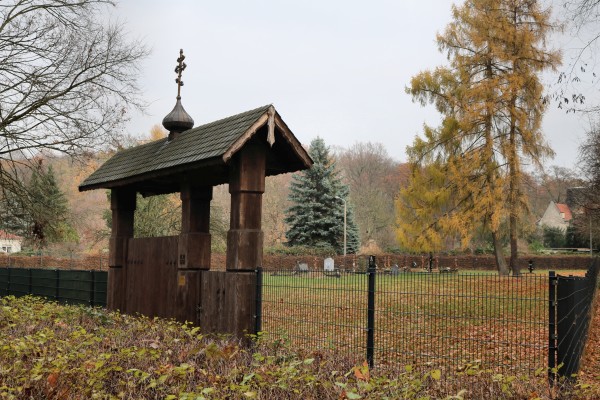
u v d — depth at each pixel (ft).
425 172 114.73
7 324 30.63
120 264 40.11
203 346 22.65
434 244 113.70
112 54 69.00
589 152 103.04
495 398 19.36
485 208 109.40
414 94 114.62
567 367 21.70
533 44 109.81
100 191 164.55
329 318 31.71
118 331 27.78
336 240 173.78
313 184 175.11
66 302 51.03
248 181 29.07
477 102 108.88
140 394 17.76
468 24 113.39
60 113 66.90
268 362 20.43
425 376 18.63
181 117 37.83
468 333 39.58
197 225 32.48
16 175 71.20
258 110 29.60
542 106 107.76
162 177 34.24
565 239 239.50
